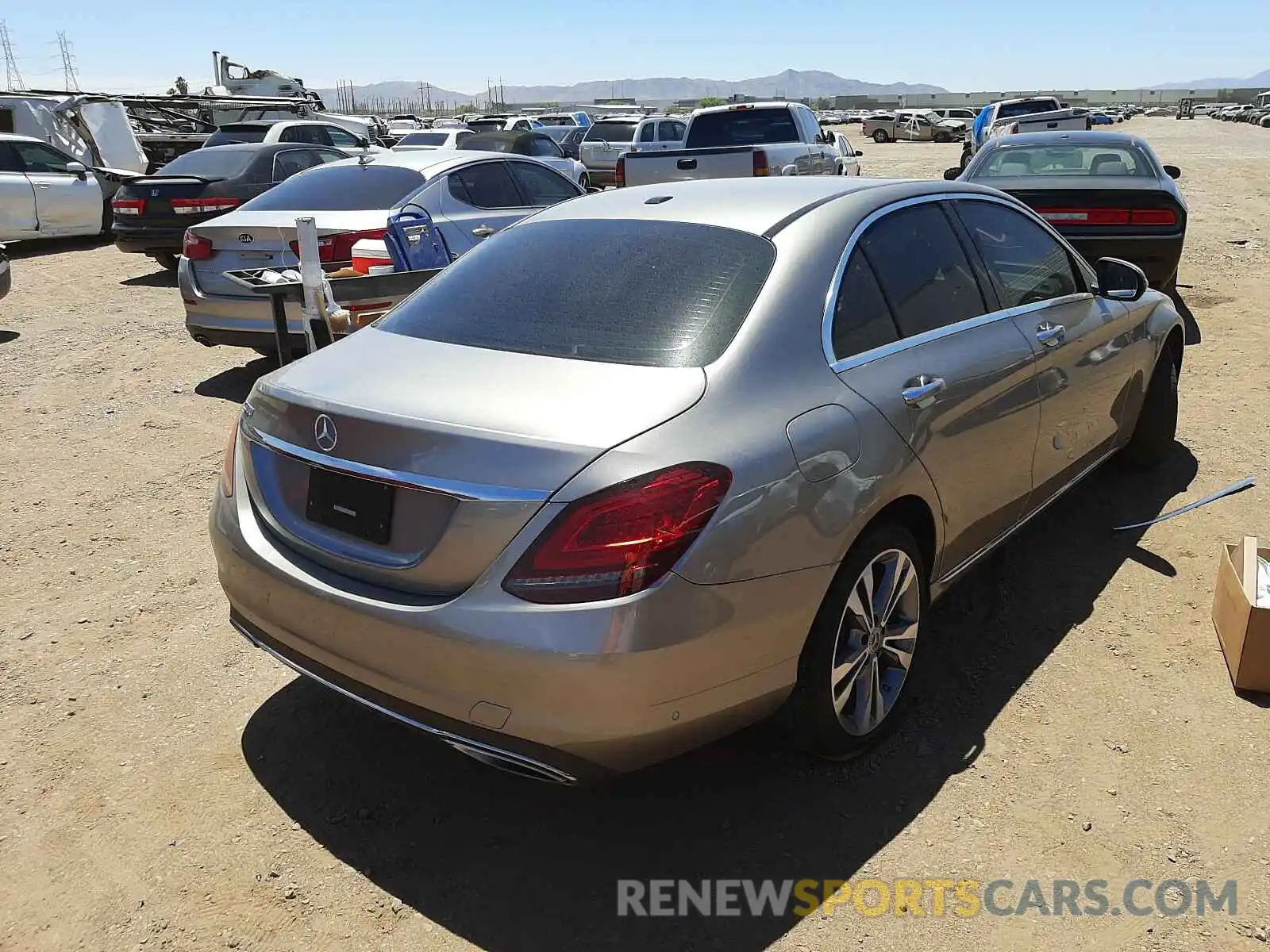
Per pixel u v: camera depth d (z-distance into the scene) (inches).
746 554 97.4
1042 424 148.8
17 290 456.8
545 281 123.8
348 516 105.1
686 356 106.2
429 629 95.7
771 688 104.9
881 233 129.9
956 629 152.9
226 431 252.2
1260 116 2827.3
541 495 92.6
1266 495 194.9
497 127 1037.8
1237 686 134.3
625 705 92.7
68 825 113.7
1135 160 344.5
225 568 118.1
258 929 99.4
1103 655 144.4
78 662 147.0
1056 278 163.6
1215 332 318.7
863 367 116.9
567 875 106.2
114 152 709.3
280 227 269.6
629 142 949.2
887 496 113.1
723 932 98.4
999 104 1062.4
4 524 195.8
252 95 1152.8
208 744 128.3
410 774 122.8
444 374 107.8
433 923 100.0
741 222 125.1
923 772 120.8
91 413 267.7
